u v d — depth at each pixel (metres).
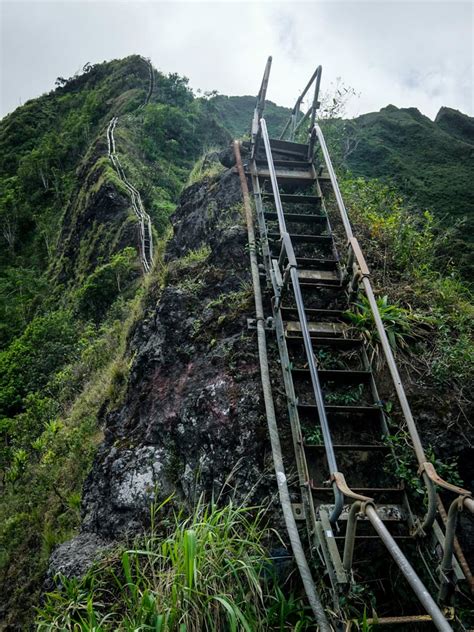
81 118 57.56
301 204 5.82
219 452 3.66
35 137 65.06
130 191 27.19
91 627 2.59
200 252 5.81
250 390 3.90
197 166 8.94
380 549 3.04
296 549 2.84
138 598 2.84
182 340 4.79
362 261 4.02
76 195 35.66
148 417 4.49
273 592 2.90
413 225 5.92
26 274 37.84
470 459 3.46
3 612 4.98
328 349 4.19
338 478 2.67
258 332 4.18
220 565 2.74
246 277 4.98
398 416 3.63
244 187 5.74
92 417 6.66
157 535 3.51
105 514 4.06
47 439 7.95
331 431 3.64
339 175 6.89
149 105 45.12
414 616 2.63
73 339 15.78
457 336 4.23
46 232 42.41
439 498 2.96
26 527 5.99
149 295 6.81
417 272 4.93
